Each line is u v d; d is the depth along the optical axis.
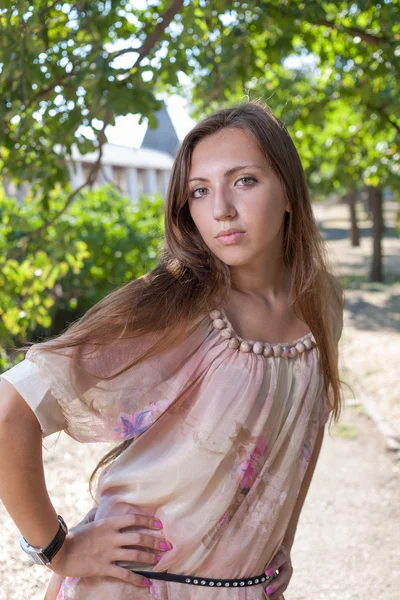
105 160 17.22
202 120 1.40
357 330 11.19
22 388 1.25
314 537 3.89
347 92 6.46
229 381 1.33
